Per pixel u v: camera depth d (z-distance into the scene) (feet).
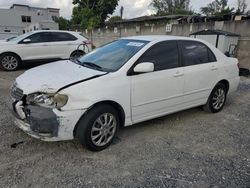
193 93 15.26
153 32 56.03
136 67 11.98
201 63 15.62
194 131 14.21
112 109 11.56
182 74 14.23
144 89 12.53
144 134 13.52
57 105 10.10
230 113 17.57
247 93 23.50
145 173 9.95
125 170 10.10
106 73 11.58
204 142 12.88
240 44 36.50
